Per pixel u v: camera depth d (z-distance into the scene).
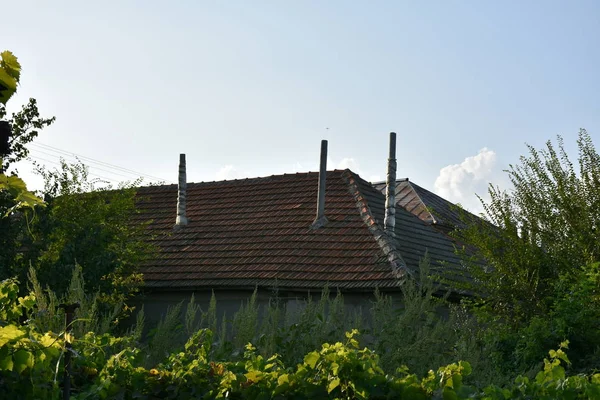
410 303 8.79
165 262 16.75
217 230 17.73
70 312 5.05
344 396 5.42
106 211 15.66
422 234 17.58
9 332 4.54
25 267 12.77
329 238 16.03
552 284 11.80
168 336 8.73
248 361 6.18
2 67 3.57
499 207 13.16
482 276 12.90
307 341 8.02
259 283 14.90
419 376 7.73
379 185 24.36
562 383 5.32
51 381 5.37
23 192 3.42
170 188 20.56
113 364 5.98
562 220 12.82
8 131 3.45
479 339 10.60
